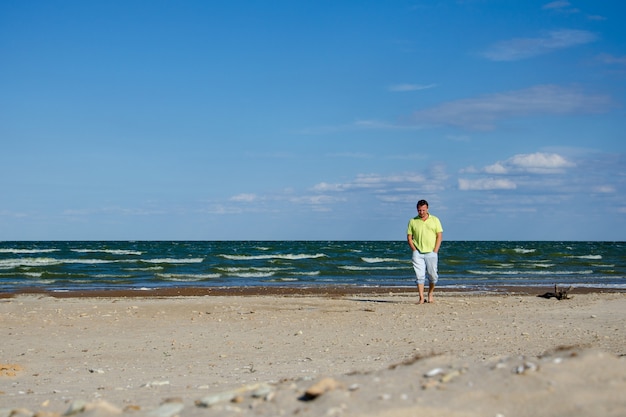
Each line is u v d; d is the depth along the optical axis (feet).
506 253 185.26
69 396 19.27
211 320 42.09
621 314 43.32
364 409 12.46
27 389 21.52
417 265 51.08
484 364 15.74
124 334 36.50
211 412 13.15
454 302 52.54
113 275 106.93
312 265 133.49
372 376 15.39
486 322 39.22
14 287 83.41
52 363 27.86
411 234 51.60
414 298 59.21
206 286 84.94
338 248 236.22
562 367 14.49
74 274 106.22
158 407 14.14
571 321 39.34
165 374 24.43
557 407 12.50
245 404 13.79
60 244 285.64
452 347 29.55
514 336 32.94
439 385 13.85
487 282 93.50
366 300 56.85
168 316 44.55
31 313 46.47
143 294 69.92
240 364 26.63
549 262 150.00
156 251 192.85
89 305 52.85
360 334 34.99
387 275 110.22
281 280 98.48
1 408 17.07
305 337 34.35
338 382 14.61
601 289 78.07
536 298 57.77
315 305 51.67
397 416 12.10
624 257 175.11
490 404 12.78
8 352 30.89
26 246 241.76
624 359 15.20
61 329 38.60
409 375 15.12
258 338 34.35
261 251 200.64
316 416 12.28
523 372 14.30
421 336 33.68
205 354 29.73
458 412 12.33
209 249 213.87
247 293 71.26
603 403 12.58
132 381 22.85
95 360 28.55
